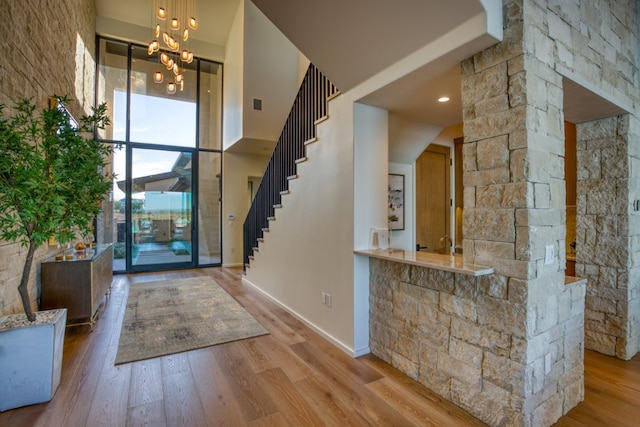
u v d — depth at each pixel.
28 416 2.03
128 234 6.71
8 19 2.50
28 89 2.90
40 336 2.17
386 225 3.12
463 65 2.15
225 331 3.48
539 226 1.89
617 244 2.94
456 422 2.01
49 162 2.09
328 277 3.29
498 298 1.94
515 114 1.87
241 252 7.82
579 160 3.18
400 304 2.65
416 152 4.17
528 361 1.82
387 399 2.25
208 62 7.57
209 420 2.01
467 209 2.13
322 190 3.40
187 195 7.31
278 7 2.26
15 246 2.69
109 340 3.25
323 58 2.68
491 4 1.87
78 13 4.82
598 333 3.04
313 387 2.39
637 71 3.04
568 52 2.19
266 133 6.46
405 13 2.05
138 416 2.04
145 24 6.63
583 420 2.04
